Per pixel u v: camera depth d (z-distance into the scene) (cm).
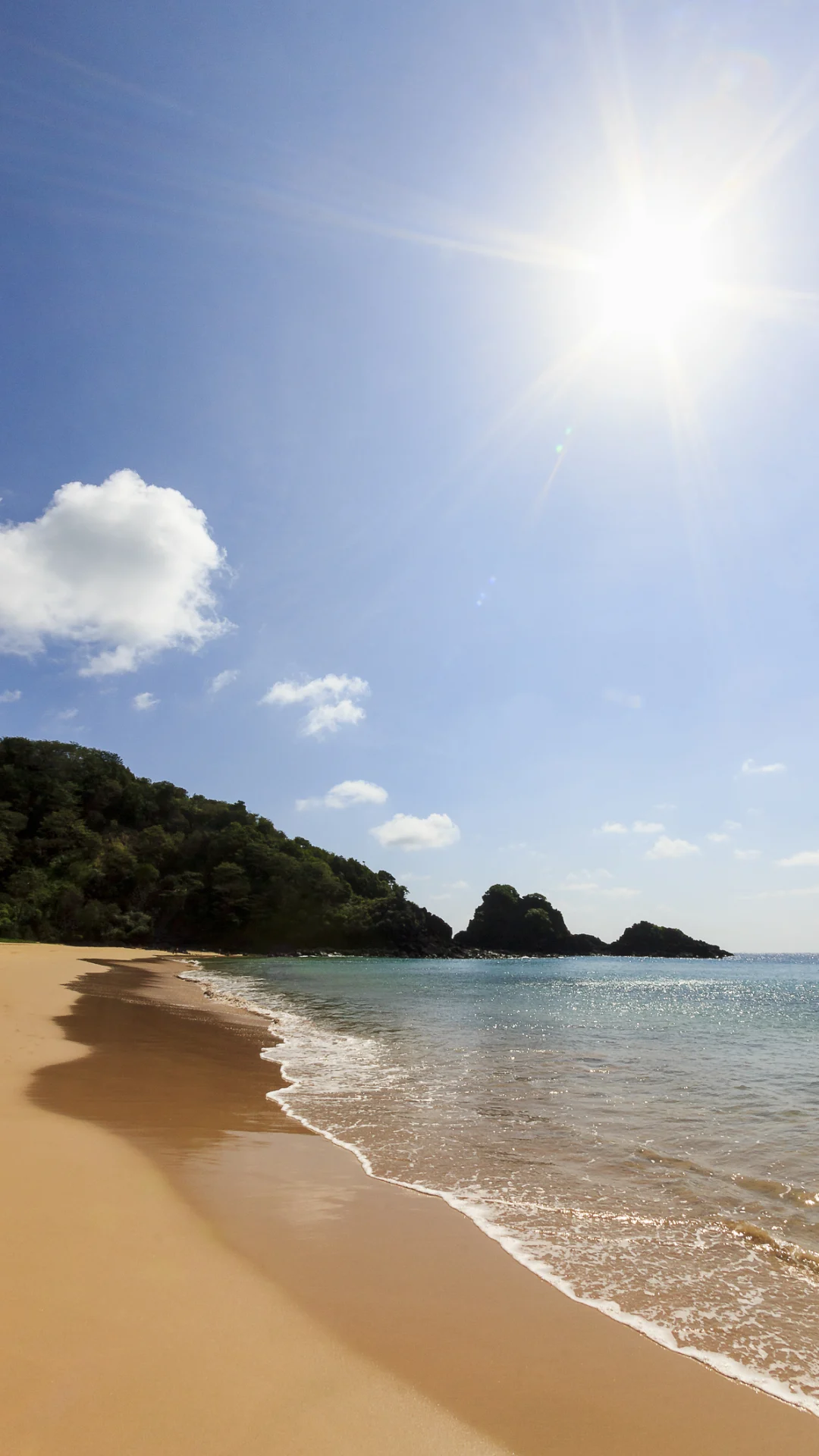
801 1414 353
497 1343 412
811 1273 527
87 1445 291
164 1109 955
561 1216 634
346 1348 394
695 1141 898
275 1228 571
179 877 9588
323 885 10544
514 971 7981
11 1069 1133
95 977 3453
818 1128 967
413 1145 848
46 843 8812
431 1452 307
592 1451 315
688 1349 417
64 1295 423
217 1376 353
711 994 5131
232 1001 2870
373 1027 2131
